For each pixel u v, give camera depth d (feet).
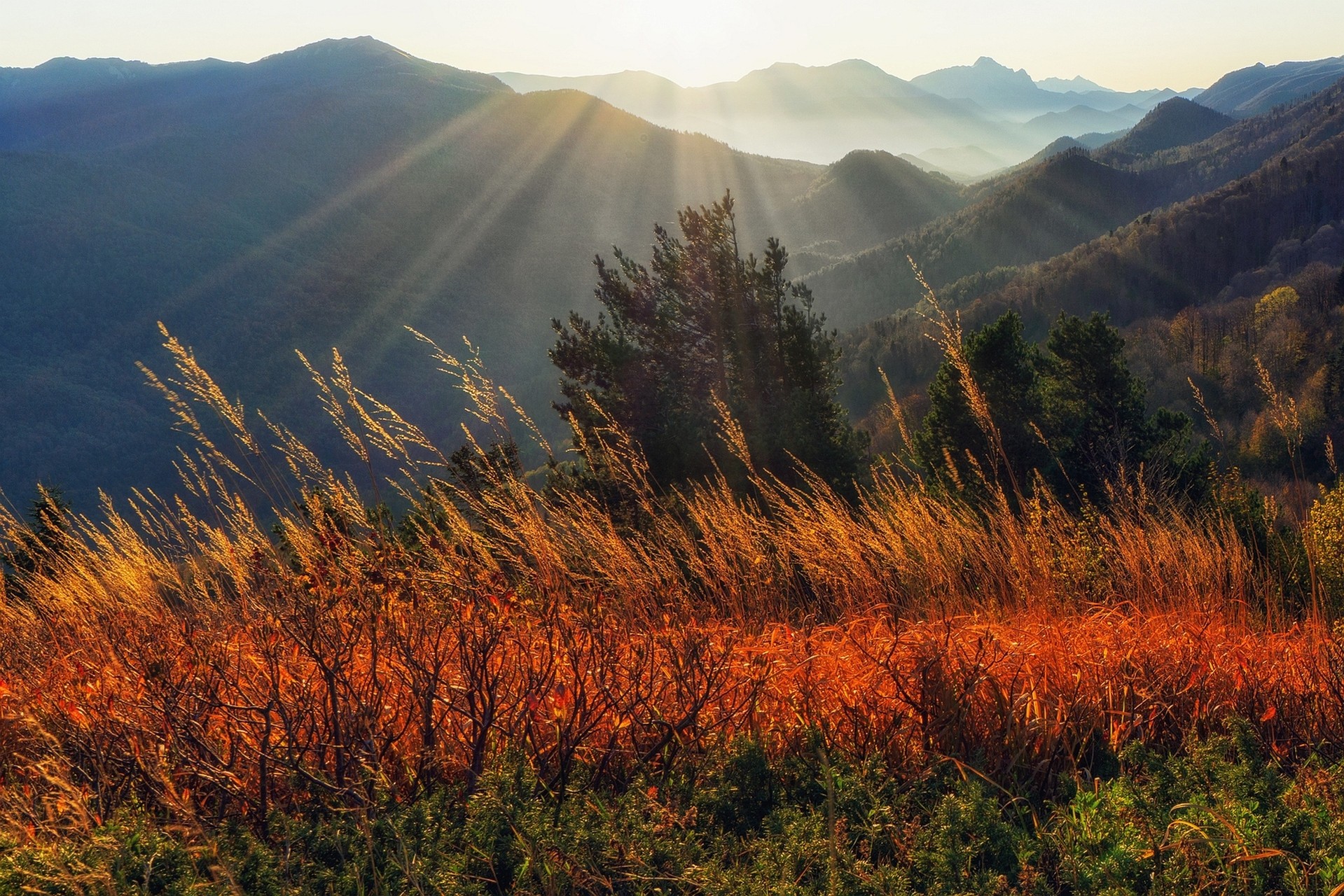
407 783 9.18
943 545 14.58
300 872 7.36
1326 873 6.38
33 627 13.03
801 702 10.27
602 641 10.05
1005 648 10.75
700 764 9.02
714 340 46.85
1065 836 7.61
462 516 13.01
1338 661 10.35
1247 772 8.27
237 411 11.66
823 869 7.10
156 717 8.96
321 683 10.02
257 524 11.48
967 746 9.50
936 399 49.96
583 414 41.91
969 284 453.99
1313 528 15.64
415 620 9.98
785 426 39.09
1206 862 6.87
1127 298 366.02
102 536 13.34
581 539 13.97
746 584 14.49
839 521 14.83
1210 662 10.61
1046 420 51.72
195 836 7.73
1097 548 14.58
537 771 8.86
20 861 7.03
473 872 7.20
